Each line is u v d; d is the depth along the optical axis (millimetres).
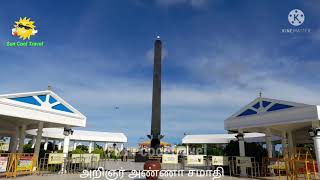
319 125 15531
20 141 18734
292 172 14898
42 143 31625
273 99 17500
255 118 18266
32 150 21078
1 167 13961
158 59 15812
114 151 40844
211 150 33031
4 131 18797
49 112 16875
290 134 21234
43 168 16875
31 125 20047
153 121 14516
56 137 30984
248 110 19047
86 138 36562
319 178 14422
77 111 18656
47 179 13859
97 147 42812
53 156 16891
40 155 17719
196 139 37906
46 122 17516
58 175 15875
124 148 41125
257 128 20328
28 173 15664
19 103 15297
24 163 15391
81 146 40250
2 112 14469
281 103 16969
